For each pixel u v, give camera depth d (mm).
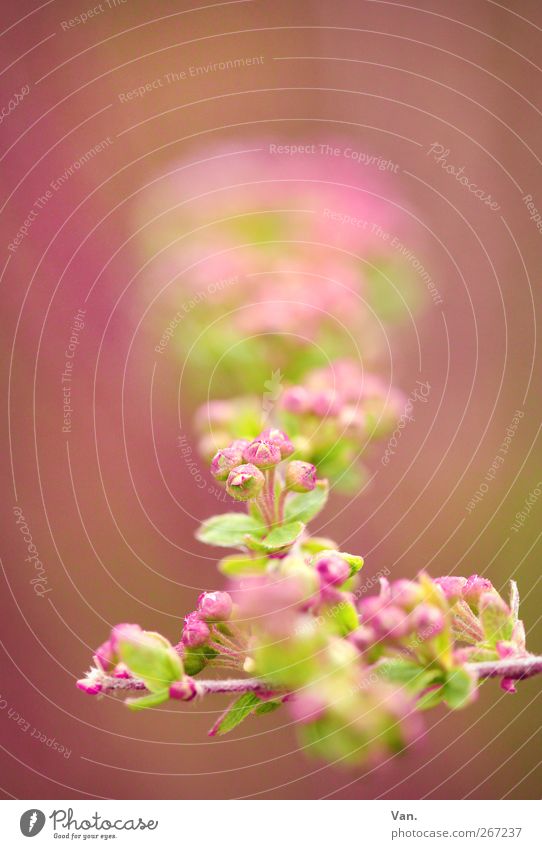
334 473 301
